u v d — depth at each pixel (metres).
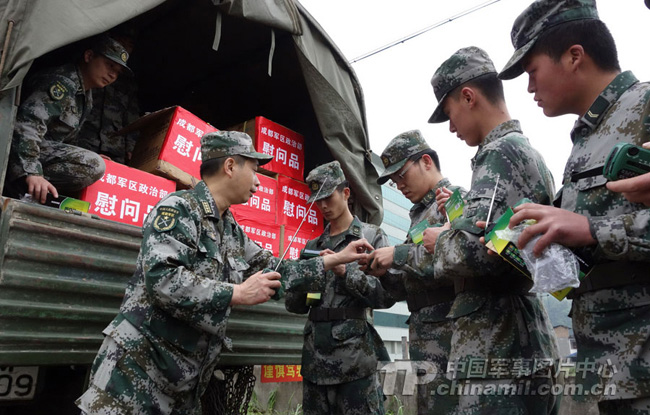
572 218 1.10
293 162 3.38
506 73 1.47
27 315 1.69
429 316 2.19
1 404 1.88
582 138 1.31
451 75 1.79
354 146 3.19
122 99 3.59
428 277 2.08
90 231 1.94
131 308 1.70
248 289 1.72
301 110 3.66
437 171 2.56
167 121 2.79
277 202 3.20
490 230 1.33
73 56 2.45
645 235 1.04
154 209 1.81
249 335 2.60
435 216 2.36
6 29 1.83
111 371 1.61
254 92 3.77
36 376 1.96
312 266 2.38
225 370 2.87
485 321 1.54
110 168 2.45
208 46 3.49
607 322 1.15
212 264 1.82
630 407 1.09
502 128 1.70
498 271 1.45
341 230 2.87
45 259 1.75
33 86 2.26
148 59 3.73
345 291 2.62
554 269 1.09
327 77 3.04
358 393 2.51
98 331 1.93
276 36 3.25
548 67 1.33
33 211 1.75
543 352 1.54
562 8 1.32
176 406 1.75
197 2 3.09
